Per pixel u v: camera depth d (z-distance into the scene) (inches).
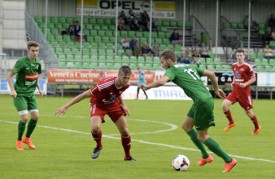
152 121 1616.6
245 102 1328.7
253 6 3577.8
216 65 3002.0
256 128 1318.9
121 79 847.1
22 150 1016.9
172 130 1382.9
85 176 773.3
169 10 3491.6
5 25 2945.4
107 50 3058.6
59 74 2632.9
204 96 802.2
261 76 2805.1
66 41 3088.1
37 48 1015.6
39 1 3294.8
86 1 3383.4
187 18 3513.8
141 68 2888.8
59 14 3351.4
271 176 788.0
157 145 1100.5
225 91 2810.0
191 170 827.4
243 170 831.7
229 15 3565.5
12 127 1396.4
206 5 3531.0
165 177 771.4
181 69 813.9
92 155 896.9
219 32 3506.4
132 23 3316.9
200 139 818.8
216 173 805.2
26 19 3038.9
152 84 791.1
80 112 1884.8
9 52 2952.8
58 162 887.7
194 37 3447.3
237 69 1343.5
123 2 3410.4
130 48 3144.7
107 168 837.2
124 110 887.7
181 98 2687.0
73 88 2795.3
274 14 3580.2
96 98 871.7
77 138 1197.1
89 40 3159.5
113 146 1080.2
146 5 3444.9
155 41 3280.0
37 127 1407.5
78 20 3262.8
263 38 3444.9
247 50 3331.7
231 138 1237.7
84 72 2647.6
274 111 2039.9
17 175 775.1
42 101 2324.1
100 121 880.3
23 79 1018.7
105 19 3314.5
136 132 1333.7
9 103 2191.2
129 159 906.7
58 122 1541.6
